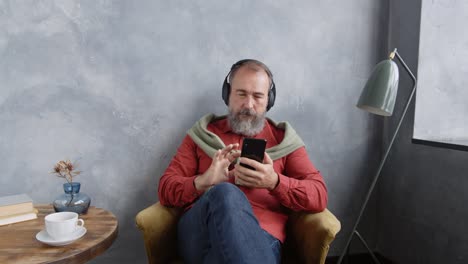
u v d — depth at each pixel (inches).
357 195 69.7
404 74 64.1
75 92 55.7
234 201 38.9
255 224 39.0
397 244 66.2
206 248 42.1
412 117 62.2
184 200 47.8
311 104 65.9
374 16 67.6
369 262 69.7
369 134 69.5
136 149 59.1
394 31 66.8
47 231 35.4
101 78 56.5
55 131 55.4
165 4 58.0
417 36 61.0
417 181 61.4
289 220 52.3
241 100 53.1
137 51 57.5
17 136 53.9
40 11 53.2
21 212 42.8
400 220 65.4
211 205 39.9
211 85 61.1
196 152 55.4
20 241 36.3
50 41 54.0
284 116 64.8
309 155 66.6
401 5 64.8
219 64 61.1
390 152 68.0
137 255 60.7
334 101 67.0
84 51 55.4
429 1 60.6
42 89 54.3
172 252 48.9
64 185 45.4
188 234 44.3
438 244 57.3
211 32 60.2
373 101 50.0
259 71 53.0
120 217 59.4
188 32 59.3
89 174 57.4
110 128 57.6
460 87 63.8
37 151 54.9
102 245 36.4
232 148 47.3
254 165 45.1
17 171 54.3
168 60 58.9
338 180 68.4
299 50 64.4
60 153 55.9
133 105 58.2
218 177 46.6
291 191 46.3
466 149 51.1
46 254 33.0
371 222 70.4
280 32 63.3
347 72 67.1
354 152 68.9
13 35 52.5
